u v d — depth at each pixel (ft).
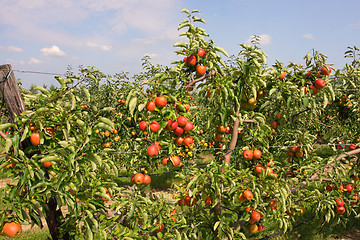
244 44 9.23
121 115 20.42
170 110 8.36
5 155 7.20
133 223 8.89
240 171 9.70
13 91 7.22
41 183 6.70
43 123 7.30
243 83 9.60
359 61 16.20
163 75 8.27
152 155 8.89
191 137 9.49
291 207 11.73
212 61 9.41
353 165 14.39
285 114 12.62
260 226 11.48
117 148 19.83
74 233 8.34
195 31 9.14
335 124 19.27
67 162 7.05
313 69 10.81
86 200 8.00
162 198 10.27
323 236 16.19
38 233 17.16
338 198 11.51
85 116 9.19
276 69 10.60
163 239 9.02
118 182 25.95
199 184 9.66
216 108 10.21
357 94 16.53
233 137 10.31
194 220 11.06
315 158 12.64
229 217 10.99
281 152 14.76
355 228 17.25
